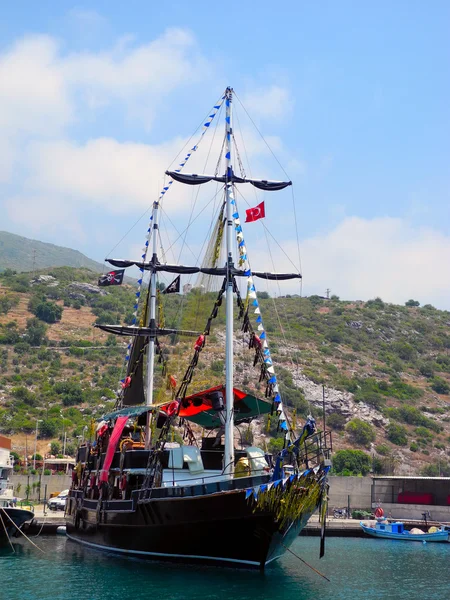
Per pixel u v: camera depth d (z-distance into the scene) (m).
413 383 192.12
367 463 135.75
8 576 45.50
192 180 54.28
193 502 46.59
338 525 82.88
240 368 122.69
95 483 59.69
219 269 52.62
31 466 121.88
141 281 68.69
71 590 41.12
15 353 190.50
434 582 47.75
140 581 43.66
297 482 44.75
